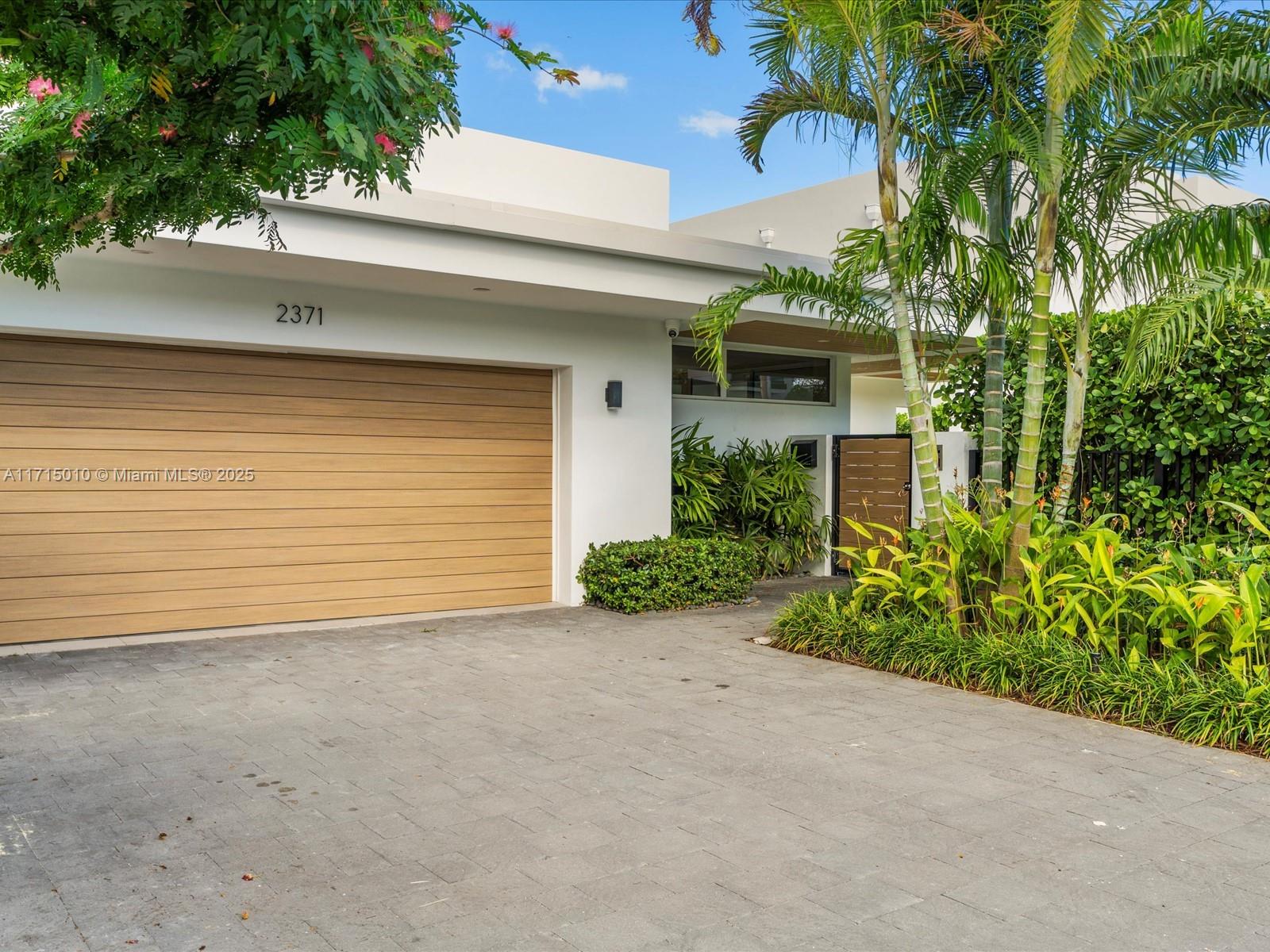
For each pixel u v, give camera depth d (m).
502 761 4.79
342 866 3.54
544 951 2.94
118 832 3.84
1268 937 3.08
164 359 7.61
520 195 9.59
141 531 7.56
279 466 8.14
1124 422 8.84
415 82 3.14
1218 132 6.36
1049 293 6.38
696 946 2.98
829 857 3.66
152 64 3.19
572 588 9.49
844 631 7.17
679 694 6.12
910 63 6.52
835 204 14.41
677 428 11.65
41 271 4.33
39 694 5.92
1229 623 5.65
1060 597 6.39
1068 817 4.09
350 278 7.58
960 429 10.84
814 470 12.29
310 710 5.67
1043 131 6.43
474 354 8.74
